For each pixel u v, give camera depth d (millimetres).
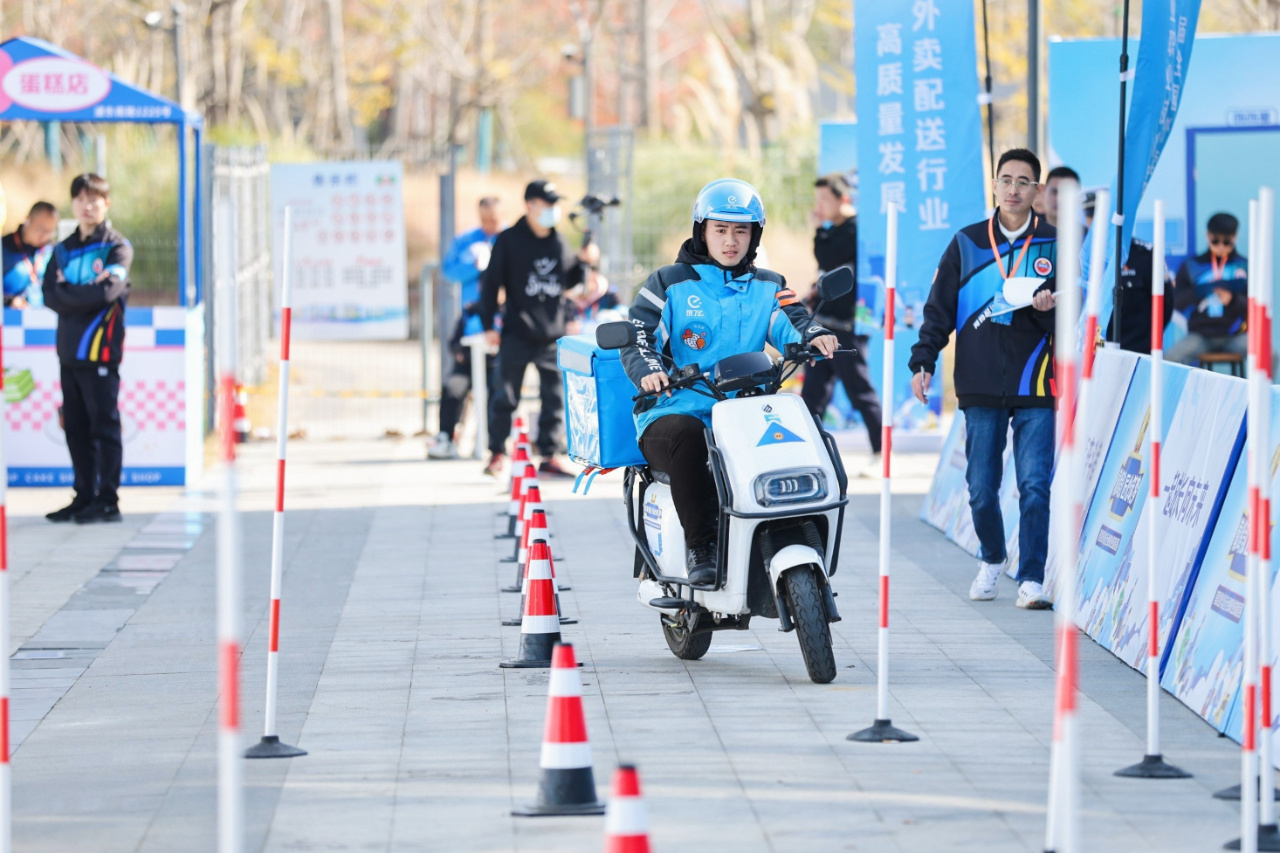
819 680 18844
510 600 25016
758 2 87125
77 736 17656
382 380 57812
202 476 39875
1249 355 13414
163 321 37875
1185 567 19094
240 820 10891
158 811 14922
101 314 32562
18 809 15125
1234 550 17891
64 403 32844
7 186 61219
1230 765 15789
